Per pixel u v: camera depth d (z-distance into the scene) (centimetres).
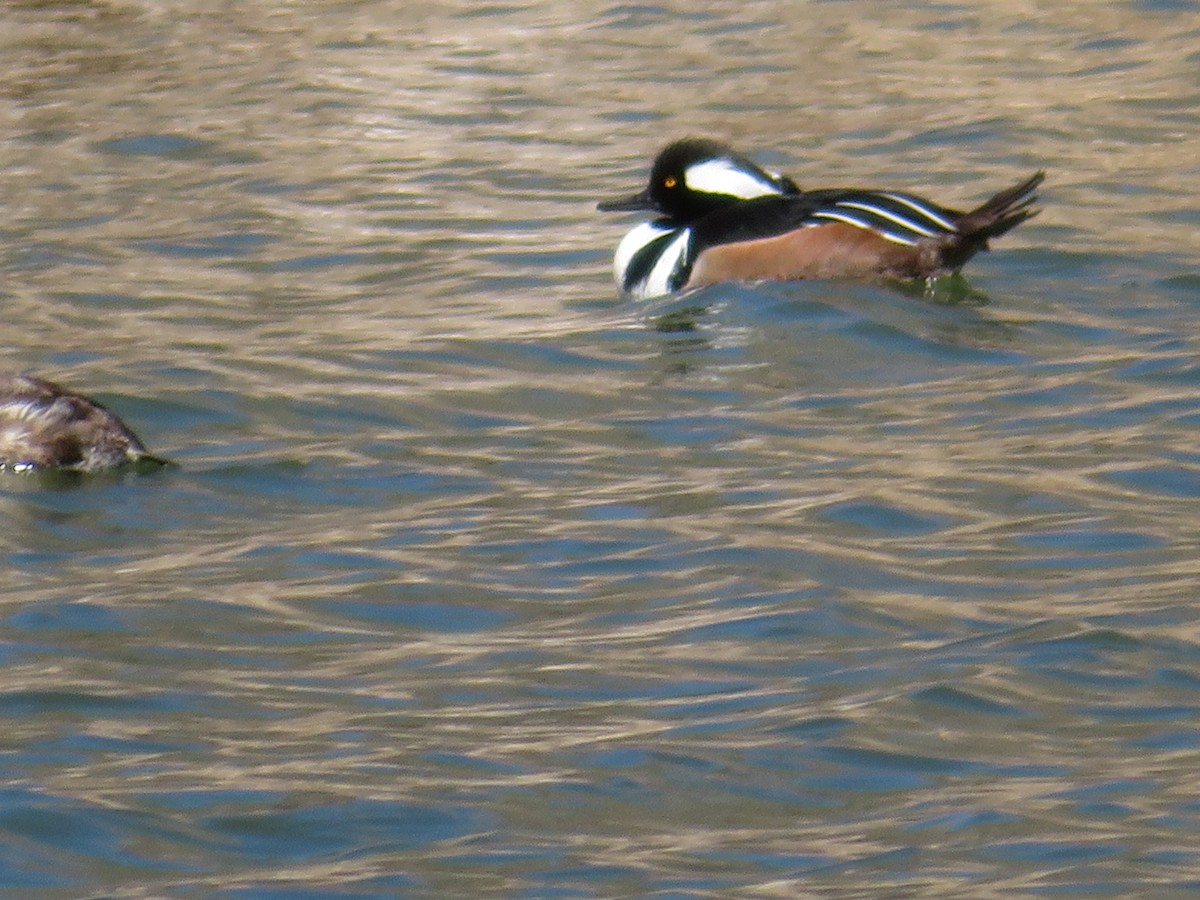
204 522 1427
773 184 2103
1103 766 1004
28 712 1091
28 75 2930
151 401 1691
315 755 1031
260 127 2678
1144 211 2214
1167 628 1175
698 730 1055
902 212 2006
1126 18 3061
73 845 930
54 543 1382
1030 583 1266
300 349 1852
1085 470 1481
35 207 2369
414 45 3064
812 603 1230
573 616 1232
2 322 1945
